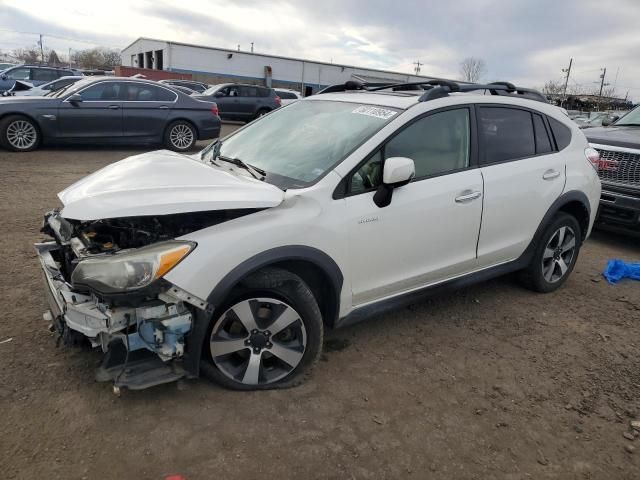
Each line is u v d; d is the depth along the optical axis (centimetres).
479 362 362
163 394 296
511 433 292
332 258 314
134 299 259
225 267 274
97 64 7994
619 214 631
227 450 259
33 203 683
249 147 391
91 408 280
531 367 361
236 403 294
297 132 380
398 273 355
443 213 365
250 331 295
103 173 325
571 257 494
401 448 273
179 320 268
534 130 443
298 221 298
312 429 280
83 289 263
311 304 306
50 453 248
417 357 362
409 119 353
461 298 465
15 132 1072
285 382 312
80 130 1110
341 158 328
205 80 4453
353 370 339
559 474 265
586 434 296
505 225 416
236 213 292
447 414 303
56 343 313
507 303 461
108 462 246
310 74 4766
